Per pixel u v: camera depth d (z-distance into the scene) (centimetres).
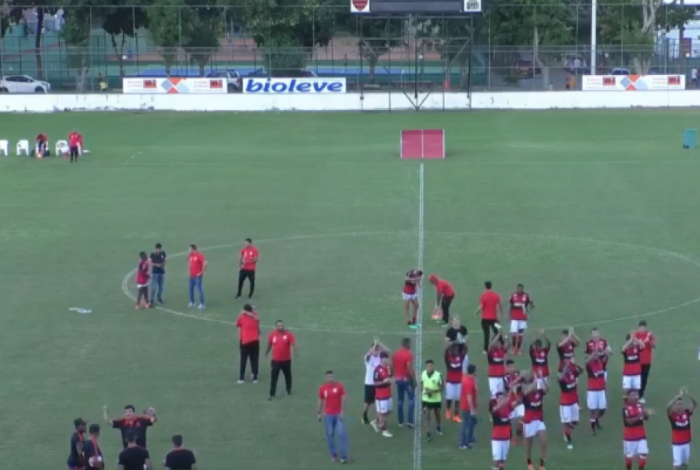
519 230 4369
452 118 8119
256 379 2700
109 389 2648
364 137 7169
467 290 3494
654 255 3934
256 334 2686
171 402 2561
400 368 2375
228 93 8688
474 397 2247
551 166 5888
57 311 3319
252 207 4912
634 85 8681
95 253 4078
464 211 4756
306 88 8681
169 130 7562
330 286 3569
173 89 8706
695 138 6656
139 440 2067
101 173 5859
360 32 8631
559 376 2323
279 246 4159
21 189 5403
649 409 2317
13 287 3600
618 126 7550
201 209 4884
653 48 8981
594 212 4703
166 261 3931
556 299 3381
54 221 4656
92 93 8781
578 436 2341
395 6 8212
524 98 8681
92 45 9688
